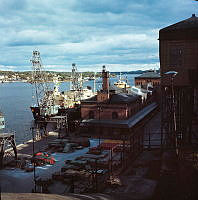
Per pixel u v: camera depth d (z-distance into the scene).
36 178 36.72
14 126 103.31
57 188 32.22
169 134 32.16
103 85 63.06
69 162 42.66
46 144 58.50
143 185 24.34
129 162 30.97
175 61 29.02
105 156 44.91
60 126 69.94
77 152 50.22
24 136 86.00
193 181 19.53
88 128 64.12
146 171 28.12
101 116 63.41
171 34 28.98
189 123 30.12
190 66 28.48
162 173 21.09
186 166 21.64
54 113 85.12
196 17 31.53
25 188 33.41
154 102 95.88
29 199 10.05
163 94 32.75
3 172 40.06
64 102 104.69
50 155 48.62
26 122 111.75
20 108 157.50
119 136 60.44
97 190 24.27
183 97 30.38
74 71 113.25
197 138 30.16
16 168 41.94
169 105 32.81
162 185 20.56
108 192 23.30
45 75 90.69
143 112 73.94
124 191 23.17
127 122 59.78
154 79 121.88
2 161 42.97
